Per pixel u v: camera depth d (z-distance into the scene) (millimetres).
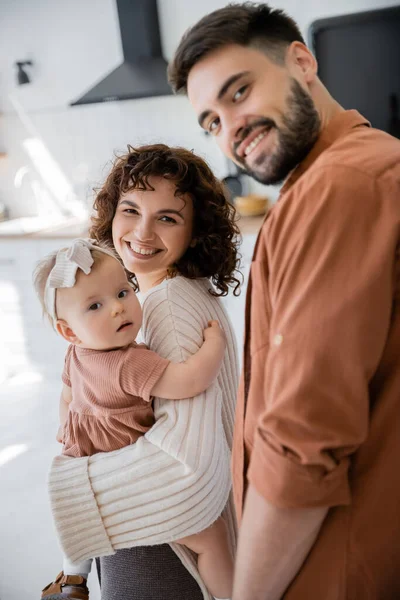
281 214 725
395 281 662
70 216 4012
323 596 766
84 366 1056
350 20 2834
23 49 3830
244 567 749
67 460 1034
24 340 3701
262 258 769
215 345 1047
